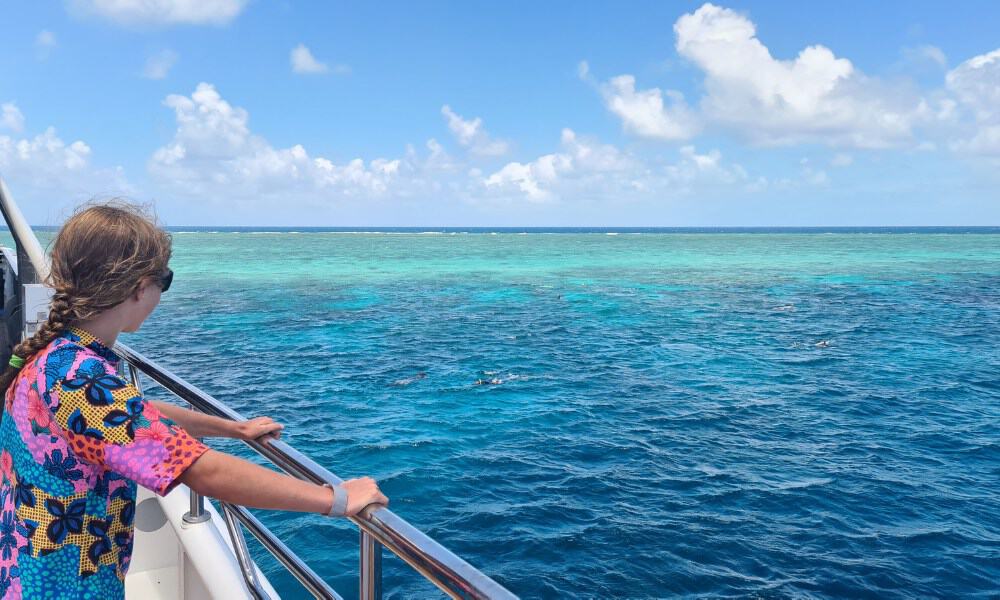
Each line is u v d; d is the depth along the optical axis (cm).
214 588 223
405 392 1928
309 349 2580
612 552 982
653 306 4188
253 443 173
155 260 119
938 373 2312
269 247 11606
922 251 10894
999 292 5059
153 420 111
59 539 113
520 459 1371
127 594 266
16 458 115
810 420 1730
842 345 2831
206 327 3134
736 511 1144
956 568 970
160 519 278
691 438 1557
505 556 964
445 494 1179
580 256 9631
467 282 5744
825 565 969
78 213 118
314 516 992
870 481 1299
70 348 113
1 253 457
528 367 2312
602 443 1496
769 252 10800
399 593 828
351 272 6625
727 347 2772
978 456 1463
